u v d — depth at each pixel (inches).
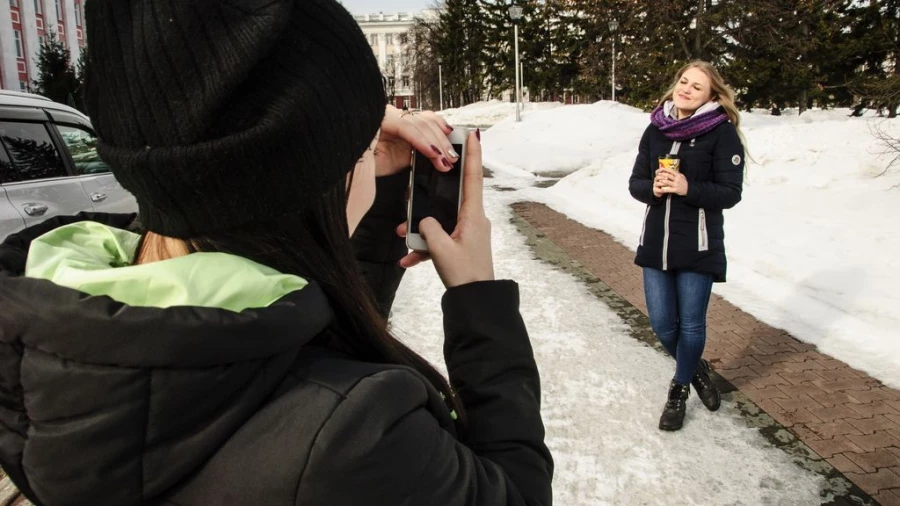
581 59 1631.4
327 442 23.5
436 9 2795.3
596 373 166.2
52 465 23.4
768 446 131.4
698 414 144.9
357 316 31.0
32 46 1743.4
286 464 23.5
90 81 27.7
